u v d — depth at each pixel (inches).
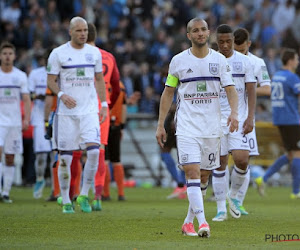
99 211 1175.6
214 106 855.7
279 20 2701.8
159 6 2800.2
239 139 1061.1
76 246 753.6
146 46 2541.8
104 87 1143.0
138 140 2218.3
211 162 866.1
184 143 845.2
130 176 2166.6
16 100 1456.7
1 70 1451.8
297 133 1601.9
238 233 877.2
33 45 2450.8
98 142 1114.1
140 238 827.4
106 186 1477.6
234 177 1089.4
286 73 1596.9
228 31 1063.6
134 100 1518.2
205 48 855.1
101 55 1162.0
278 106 1604.3
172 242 788.6
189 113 851.4
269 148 2070.6
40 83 1568.7
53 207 1263.5
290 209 1253.1
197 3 2783.0
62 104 1112.2
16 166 2101.4
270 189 1984.5
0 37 2472.9
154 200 1512.1
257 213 1162.0
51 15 2593.5
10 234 858.8
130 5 2714.1
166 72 1653.5
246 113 1074.7
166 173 2183.8
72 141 1114.1
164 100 865.5
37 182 1552.7
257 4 2837.1
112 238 826.8
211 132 851.4
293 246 756.0
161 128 862.5
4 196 1438.2
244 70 1066.1
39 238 823.7
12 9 2591.0
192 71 850.1
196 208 834.2
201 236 831.7
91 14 2738.7
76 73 1107.3
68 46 1115.3
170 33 2642.7
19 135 1460.4
